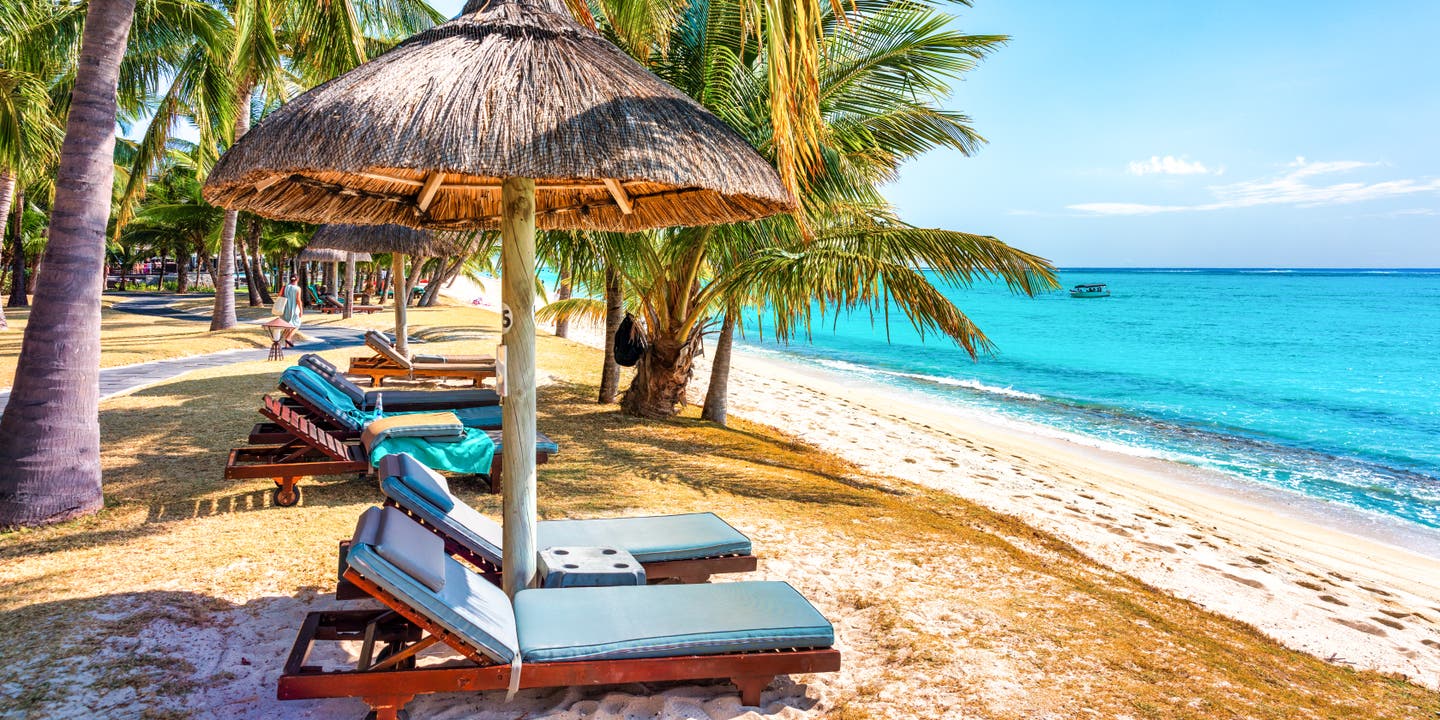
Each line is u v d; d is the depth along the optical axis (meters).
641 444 9.36
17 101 12.48
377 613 3.55
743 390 17.05
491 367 13.11
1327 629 5.43
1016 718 3.43
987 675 3.84
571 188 4.72
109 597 4.16
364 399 8.26
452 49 3.15
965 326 7.97
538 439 7.20
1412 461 14.09
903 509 7.31
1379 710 3.95
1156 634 4.65
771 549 5.62
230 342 17.31
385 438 6.35
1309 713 3.76
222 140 17.72
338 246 12.72
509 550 3.72
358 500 6.27
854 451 11.08
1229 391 23.78
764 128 9.09
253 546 5.07
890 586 5.04
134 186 17.67
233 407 9.72
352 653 3.77
